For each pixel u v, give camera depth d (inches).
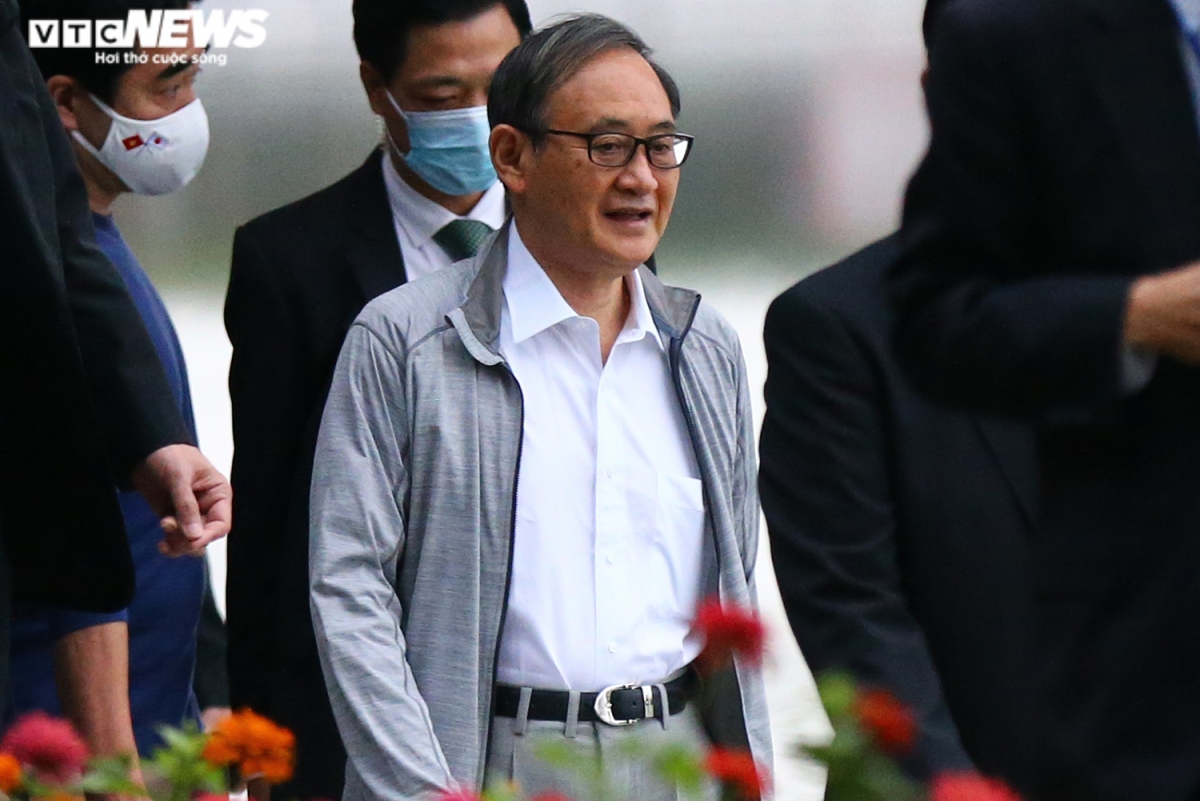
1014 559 542.0
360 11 682.2
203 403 1241.4
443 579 512.1
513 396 518.3
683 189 1396.4
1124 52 428.5
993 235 436.5
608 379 526.3
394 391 517.7
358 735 496.1
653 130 517.7
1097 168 426.3
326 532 513.7
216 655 753.6
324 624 505.4
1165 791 421.4
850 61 1381.6
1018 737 529.0
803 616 542.9
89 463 510.0
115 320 564.4
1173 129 426.9
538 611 512.1
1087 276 425.1
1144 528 426.0
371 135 1234.0
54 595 518.0
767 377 563.2
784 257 1398.9
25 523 510.9
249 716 354.9
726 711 528.1
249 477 662.5
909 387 526.0
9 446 507.2
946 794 310.2
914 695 523.5
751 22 1376.7
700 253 1397.6
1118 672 427.8
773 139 1392.7
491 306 523.2
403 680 501.7
